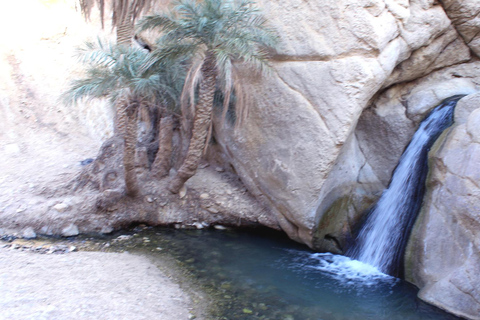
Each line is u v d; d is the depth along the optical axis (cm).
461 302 541
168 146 880
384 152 828
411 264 640
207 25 668
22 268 570
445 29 814
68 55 1415
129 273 605
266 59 764
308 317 541
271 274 668
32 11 1502
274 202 812
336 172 774
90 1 962
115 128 961
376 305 579
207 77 737
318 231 768
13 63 1350
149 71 716
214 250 749
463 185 572
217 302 563
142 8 838
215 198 869
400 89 871
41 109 1249
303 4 722
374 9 679
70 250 695
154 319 485
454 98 772
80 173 891
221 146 918
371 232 747
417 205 668
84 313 466
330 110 707
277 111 764
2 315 436
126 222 817
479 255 534
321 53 712
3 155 1045
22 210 780
